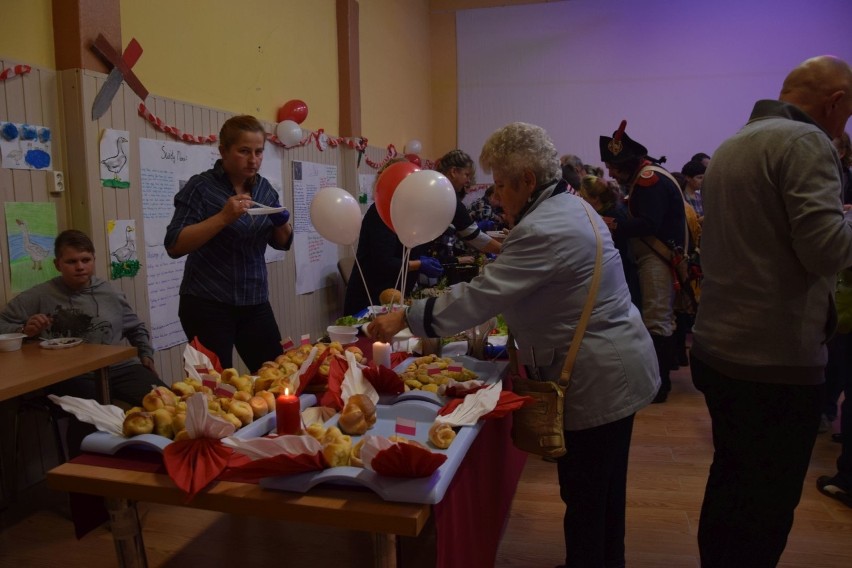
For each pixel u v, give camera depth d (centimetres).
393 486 109
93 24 268
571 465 158
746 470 148
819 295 138
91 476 122
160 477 121
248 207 218
